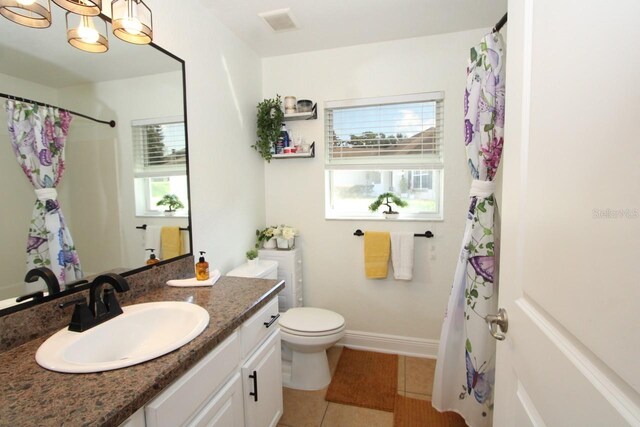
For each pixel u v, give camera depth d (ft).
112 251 4.04
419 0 5.63
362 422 5.53
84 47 3.44
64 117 3.50
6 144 3.01
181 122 5.12
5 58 2.98
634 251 1.23
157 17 4.65
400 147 7.50
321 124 7.81
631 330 1.25
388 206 7.64
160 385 2.43
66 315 3.36
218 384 3.31
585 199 1.54
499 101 4.58
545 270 1.96
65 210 3.53
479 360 4.78
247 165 7.36
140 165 4.43
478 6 5.84
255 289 4.54
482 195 4.84
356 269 7.93
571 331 1.66
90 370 2.48
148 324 3.67
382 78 7.34
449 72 6.95
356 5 5.75
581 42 1.58
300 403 6.01
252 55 7.56
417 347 7.66
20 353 2.82
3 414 2.04
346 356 7.66
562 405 1.75
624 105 1.28
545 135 1.98
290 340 6.08
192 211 5.42
